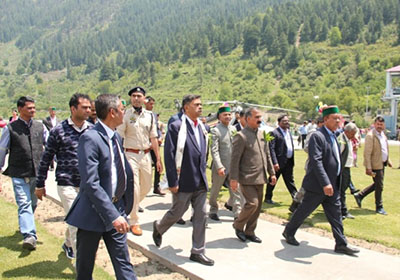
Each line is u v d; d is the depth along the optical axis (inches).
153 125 228.2
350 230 232.5
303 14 6707.7
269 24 6127.0
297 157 665.0
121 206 131.5
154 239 187.5
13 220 240.5
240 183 197.0
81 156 118.1
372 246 208.4
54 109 444.8
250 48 6235.2
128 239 203.6
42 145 202.7
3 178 405.1
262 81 5036.9
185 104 178.4
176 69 6299.2
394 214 275.3
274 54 5753.0
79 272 124.2
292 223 199.0
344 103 3444.9
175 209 177.0
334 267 172.7
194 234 174.7
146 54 7258.9
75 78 7677.2
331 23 6117.1
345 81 4372.5
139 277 165.2
